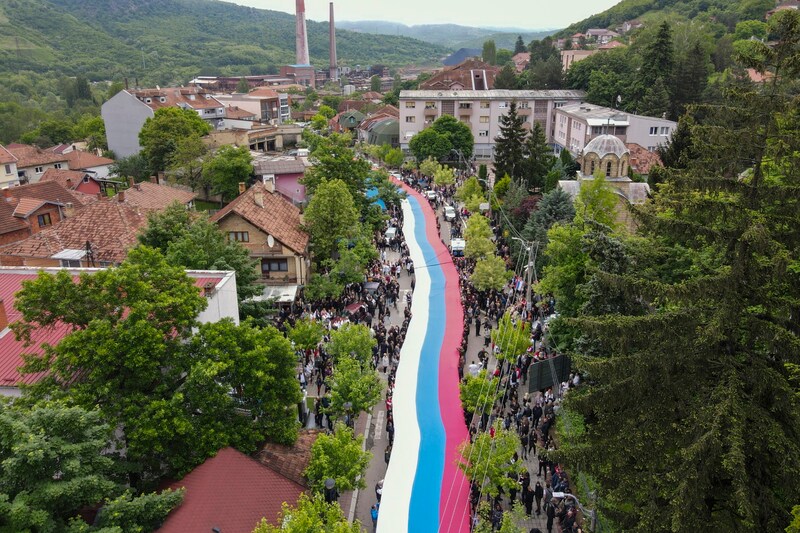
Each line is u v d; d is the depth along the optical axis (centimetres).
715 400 1984
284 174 7525
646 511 2027
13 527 1745
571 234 4062
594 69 12519
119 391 2430
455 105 12062
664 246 3478
